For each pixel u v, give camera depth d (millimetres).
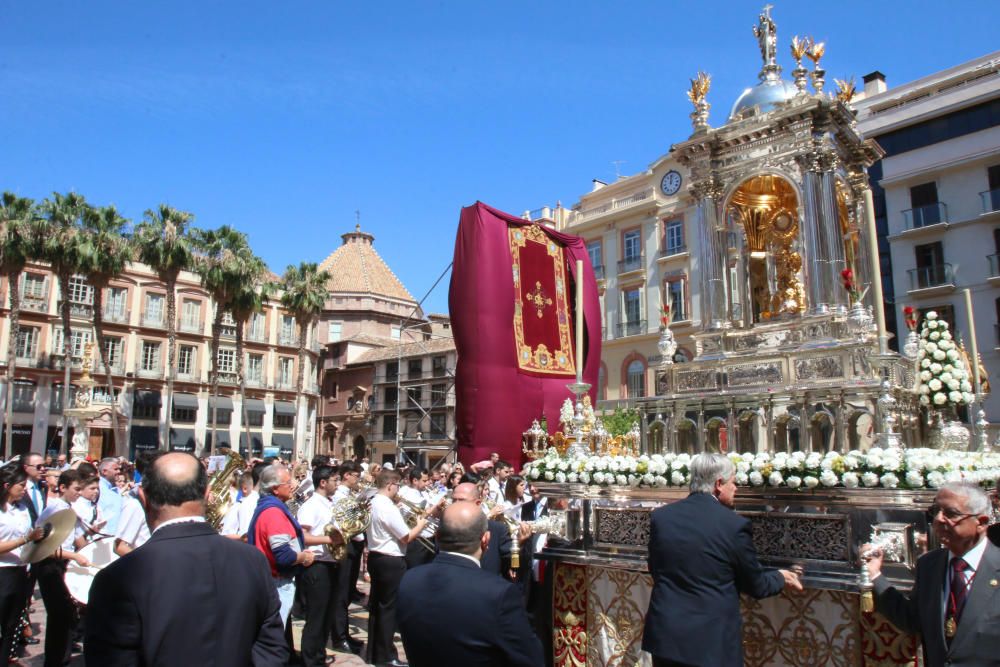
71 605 6930
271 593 3109
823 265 7852
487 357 12586
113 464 8812
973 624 3381
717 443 7777
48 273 46188
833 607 4691
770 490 5117
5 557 6492
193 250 38719
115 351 48594
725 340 8367
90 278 36688
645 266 39094
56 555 6762
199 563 2896
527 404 12906
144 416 49375
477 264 12812
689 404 7961
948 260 30250
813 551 4820
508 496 8570
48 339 45938
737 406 7590
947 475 4477
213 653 2781
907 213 31422
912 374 7316
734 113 9062
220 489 7695
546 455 6953
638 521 5723
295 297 45250
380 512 7426
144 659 2705
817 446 7016
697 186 8938
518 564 6184
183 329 51438
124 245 36719
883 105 32875
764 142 8461
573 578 6211
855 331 7109
